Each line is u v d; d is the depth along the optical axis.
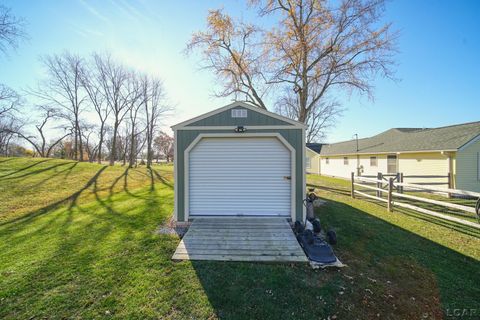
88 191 10.66
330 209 7.33
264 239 4.45
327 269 3.46
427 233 5.15
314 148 28.73
